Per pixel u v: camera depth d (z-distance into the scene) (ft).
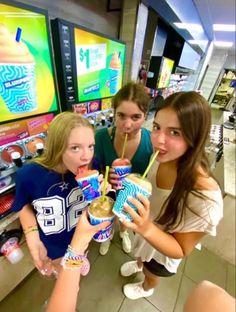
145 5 5.80
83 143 2.02
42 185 2.40
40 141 3.15
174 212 2.07
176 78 11.21
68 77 3.66
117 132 3.29
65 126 1.99
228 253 5.60
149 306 4.25
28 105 2.93
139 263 4.18
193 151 1.92
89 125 2.18
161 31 8.23
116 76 5.16
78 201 2.71
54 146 2.08
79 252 1.59
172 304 4.33
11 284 3.83
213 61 25.40
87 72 4.08
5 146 2.70
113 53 4.73
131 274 4.70
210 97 27.12
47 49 3.00
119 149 3.41
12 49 2.48
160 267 3.08
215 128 8.74
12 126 2.76
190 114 1.73
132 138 3.23
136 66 6.75
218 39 19.22
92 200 1.93
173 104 1.79
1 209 2.90
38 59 2.89
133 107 2.88
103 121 4.80
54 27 3.18
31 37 2.69
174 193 2.06
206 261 5.49
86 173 1.99
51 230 2.79
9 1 2.26
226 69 28.09
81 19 4.84
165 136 1.89
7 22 2.33
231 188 4.87
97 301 4.21
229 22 12.17
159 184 2.59
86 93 4.24
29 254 3.87
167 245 1.94
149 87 8.25
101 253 5.12
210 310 1.09
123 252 5.27
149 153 3.36
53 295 1.49
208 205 1.87
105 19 5.68
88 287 4.43
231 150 6.68
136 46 6.26
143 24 6.15
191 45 11.74
